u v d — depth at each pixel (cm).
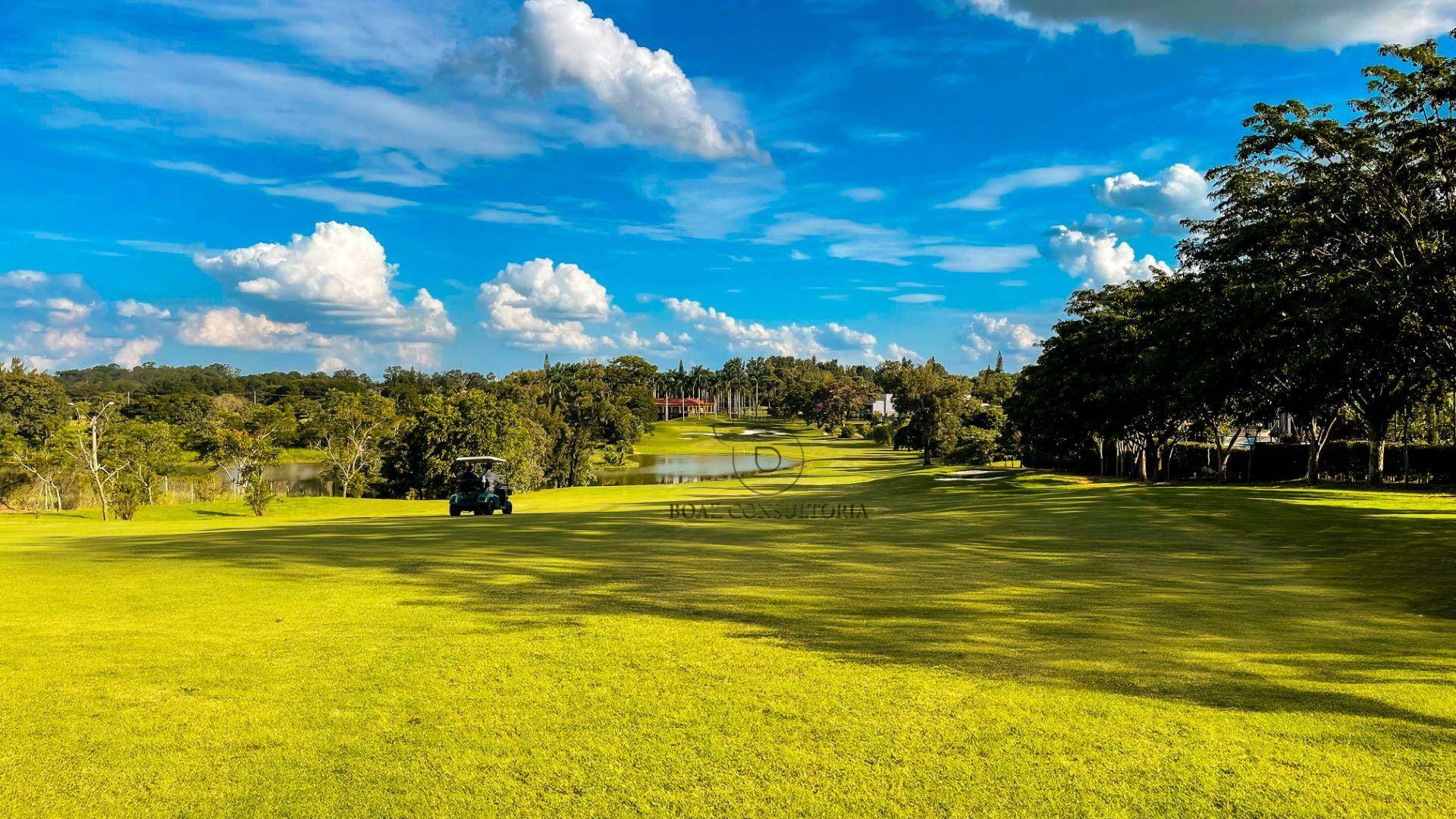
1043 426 3694
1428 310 2048
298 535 1612
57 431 4316
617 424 7838
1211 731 441
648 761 407
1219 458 3322
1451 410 3659
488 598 832
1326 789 372
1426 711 471
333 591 880
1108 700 493
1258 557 1138
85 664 574
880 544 1353
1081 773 389
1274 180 2466
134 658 591
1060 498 2284
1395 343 2189
